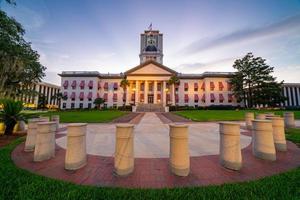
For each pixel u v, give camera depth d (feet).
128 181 11.89
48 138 16.48
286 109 142.82
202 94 180.45
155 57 189.37
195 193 9.85
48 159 16.25
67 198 9.18
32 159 16.29
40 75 70.90
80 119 60.34
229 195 9.57
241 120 58.49
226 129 14.28
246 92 159.02
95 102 163.84
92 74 178.60
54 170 13.74
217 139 26.37
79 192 9.80
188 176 12.63
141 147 21.43
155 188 10.78
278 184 10.75
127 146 13.03
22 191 9.84
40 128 16.11
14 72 56.24
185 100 179.22
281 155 17.40
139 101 170.71
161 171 13.62
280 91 150.51
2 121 28.30
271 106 151.64
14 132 31.09
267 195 9.45
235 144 13.85
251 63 154.92
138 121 58.54
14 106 29.25
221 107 159.43
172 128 13.42
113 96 180.55
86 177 12.51
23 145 21.75
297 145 21.42
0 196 9.37
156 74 166.91
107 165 14.97
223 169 13.89
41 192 9.78
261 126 16.47
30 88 72.28
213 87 175.01
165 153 18.72
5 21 41.68
